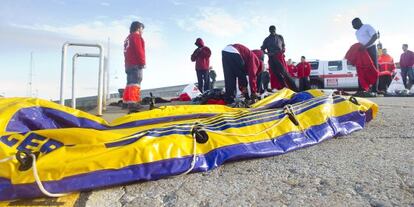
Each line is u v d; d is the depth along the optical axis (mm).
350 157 3096
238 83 6758
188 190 2430
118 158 2480
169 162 2658
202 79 10328
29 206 2178
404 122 4641
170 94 18984
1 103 3109
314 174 2670
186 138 2893
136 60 6953
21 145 2457
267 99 4664
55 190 2248
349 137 3938
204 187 2480
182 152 2766
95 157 2412
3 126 2797
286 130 3500
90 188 2348
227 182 2568
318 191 2340
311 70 17234
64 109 3508
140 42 6980
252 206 2154
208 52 10250
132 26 7035
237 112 3809
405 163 2840
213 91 7098
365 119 4484
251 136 3232
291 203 2172
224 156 2924
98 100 6398
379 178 2520
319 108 3951
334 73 16875
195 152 2814
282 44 8289
